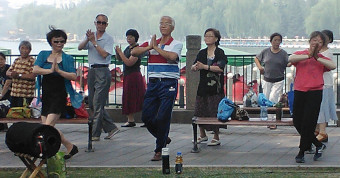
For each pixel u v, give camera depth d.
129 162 13.16
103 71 15.44
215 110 14.55
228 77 23.44
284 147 14.66
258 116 18.00
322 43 12.60
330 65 12.66
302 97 12.82
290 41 81.00
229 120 14.20
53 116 12.39
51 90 12.44
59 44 12.58
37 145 10.19
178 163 12.00
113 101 21.52
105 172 12.21
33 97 16.31
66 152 13.78
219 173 12.02
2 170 12.43
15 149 10.41
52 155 10.46
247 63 22.52
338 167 12.36
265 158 13.44
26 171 10.85
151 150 14.44
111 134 15.91
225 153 14.00
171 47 13.09
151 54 13.28
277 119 14.37
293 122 13.14
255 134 16.50
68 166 12.61
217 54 14.49
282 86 17.66
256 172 12.12
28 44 16.27
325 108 14.70
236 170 12.30
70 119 14.34
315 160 13.12
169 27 13.20
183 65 24.66
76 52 27.06
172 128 17.53
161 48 13.14
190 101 18.52
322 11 95.25
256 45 84.12
